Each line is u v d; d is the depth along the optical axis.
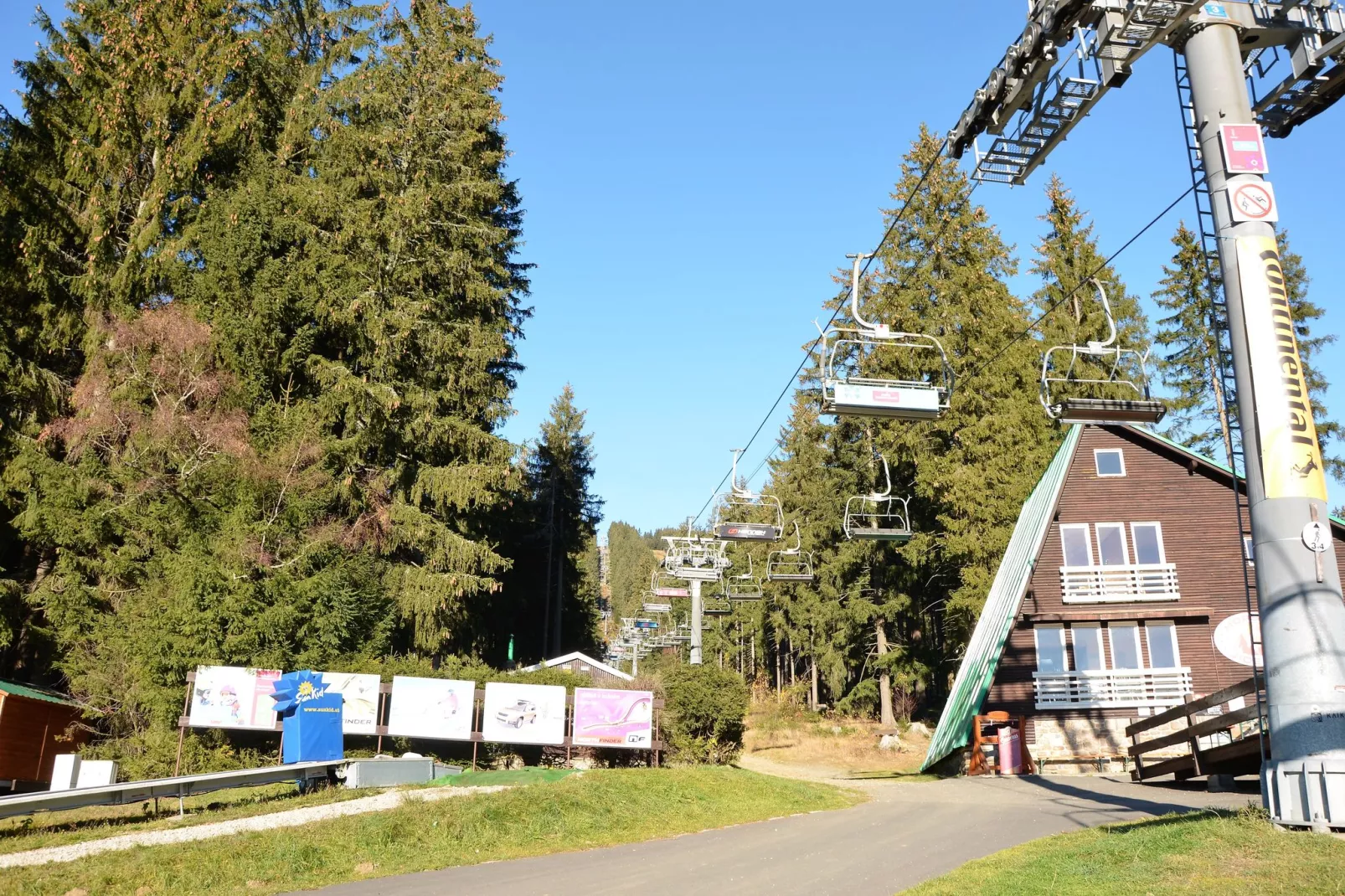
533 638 68.38
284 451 28.09
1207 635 28.44
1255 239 11.15
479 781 18.36
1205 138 11.60
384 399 30.69
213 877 11.12
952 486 39.19
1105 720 27.97
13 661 28.59
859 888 10.51
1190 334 50.31
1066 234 49.50
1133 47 11.43
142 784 13.82
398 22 37.03
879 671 51.66
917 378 41.31
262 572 24.88
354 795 16.38
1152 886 8.76
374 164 33.53
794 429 61.78
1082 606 28.86
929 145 44.38
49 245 28.86
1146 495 29.59
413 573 30.80
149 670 21.75
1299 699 10.08
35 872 10.84
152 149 32.22
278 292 30.53
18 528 27.05
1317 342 47.41
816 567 56.72
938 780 25.62
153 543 25.30
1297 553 10.39
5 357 27.41
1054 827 14.59
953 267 42.44
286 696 17.77
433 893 10.59
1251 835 9.88
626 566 152.62
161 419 26.48
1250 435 10.86
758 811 17.88
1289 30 11.88
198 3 33.19
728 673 26.11
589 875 11.62
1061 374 44.75
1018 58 11.68
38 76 30.62
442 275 34.53
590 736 21.95
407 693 20.83
